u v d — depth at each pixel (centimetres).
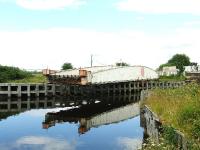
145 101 3556
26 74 7969
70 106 5388
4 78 7344
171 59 13375
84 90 6862
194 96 2264
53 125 3609
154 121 2386
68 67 9150
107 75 6156
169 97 2778
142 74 7644
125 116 4203
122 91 8119
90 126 3512
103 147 2584
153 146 1585
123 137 2930
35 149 2558
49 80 5725
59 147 2617
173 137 1669
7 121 3878
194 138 1552
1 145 2700
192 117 1812
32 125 3616
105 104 5609
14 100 6141
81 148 2558
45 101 6088
